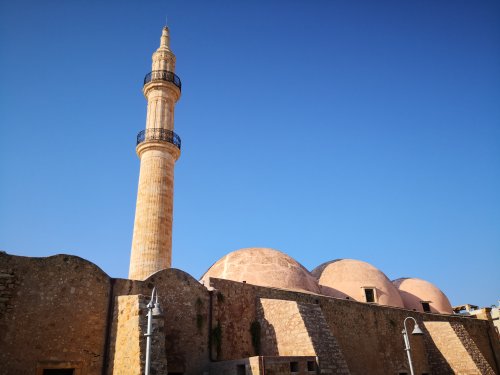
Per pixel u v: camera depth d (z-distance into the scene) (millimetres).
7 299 16641
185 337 20594
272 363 18328
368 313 30000
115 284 19391
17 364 16078
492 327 41531
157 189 31266
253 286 24719
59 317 17500
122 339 17219
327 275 36500
